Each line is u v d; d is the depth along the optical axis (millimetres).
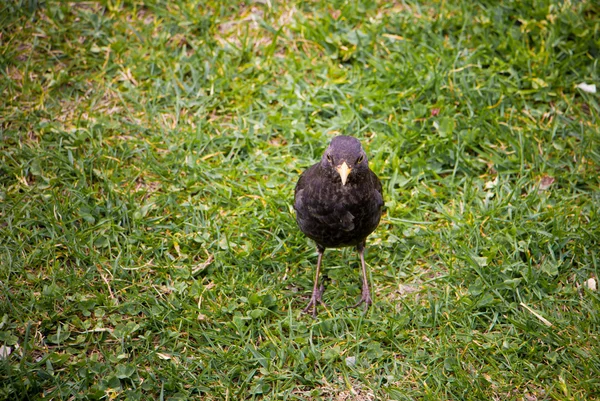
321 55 8000
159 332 5539
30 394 5059
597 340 5410
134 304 5688
